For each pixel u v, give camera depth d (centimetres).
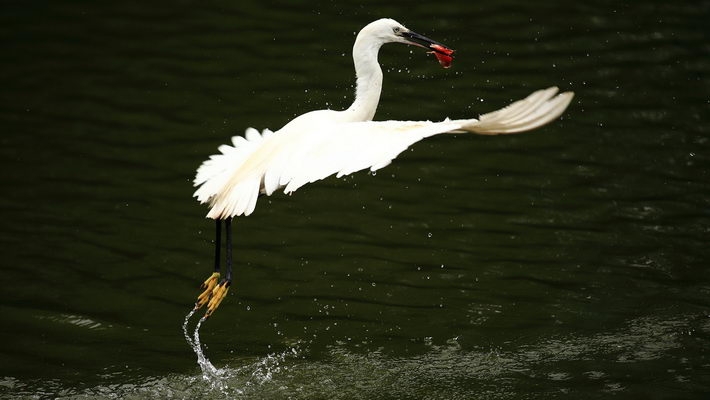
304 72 1783
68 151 1487
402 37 970
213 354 1038
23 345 1036
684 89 1753
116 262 1210
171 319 1102
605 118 1650
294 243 1277
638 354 1048
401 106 1645
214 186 873
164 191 1390
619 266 1228
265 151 859
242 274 1202
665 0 2166
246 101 1667
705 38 1973
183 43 1903
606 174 1470
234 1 2109
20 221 1288
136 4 2086
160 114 1619
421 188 1430
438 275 1208
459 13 2066
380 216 1350
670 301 1153
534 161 1514
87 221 1300
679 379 996
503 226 1324
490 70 1808
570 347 1062
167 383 982
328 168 764
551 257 1250
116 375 992
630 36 1978
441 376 1005
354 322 1108
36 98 1658
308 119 902
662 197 1402
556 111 654
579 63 1852
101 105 1645
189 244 1263
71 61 1808
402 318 1117
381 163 730
